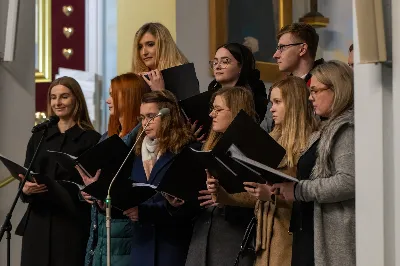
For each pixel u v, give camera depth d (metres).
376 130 7.07
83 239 10.11
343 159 7.46
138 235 8.95
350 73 7.77
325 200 7.43
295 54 9.99
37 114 15.95
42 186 9.89
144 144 9.16
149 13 14.97
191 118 9.34
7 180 11.05
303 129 8.11
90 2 16.41
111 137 8.80
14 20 11.38
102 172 8.86
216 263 8.36
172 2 14.50
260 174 7.54
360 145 7.15
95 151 8.79
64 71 16.23
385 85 7.05
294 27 10.03
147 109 9.04
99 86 16.28
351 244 7.43
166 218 8.78
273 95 8.28
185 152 8.11
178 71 9.98
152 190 8.44
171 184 8.24
